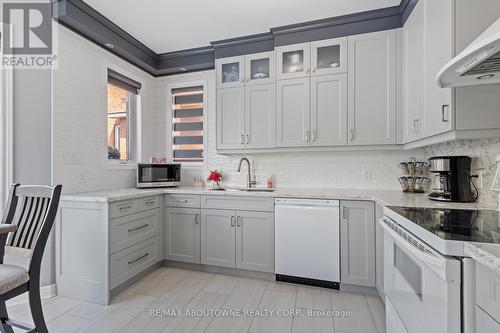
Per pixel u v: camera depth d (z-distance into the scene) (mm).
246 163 3123
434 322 918
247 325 1732
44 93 2139
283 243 2342
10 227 1306
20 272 1327
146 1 2193
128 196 2227
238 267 2502
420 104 1865
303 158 2916
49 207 1442
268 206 2410
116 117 3000
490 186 1556
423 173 2434
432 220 1181
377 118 2348
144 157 3266
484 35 1014
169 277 2502
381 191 2457
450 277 828
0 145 2000
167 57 3209
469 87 1381
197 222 2650
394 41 2295
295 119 2594
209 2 2205
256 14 2381
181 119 3428
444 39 1440
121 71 2891
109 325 1729
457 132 1413
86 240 2068
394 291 1379
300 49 2568
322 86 2502
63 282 2129
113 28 2539
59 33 2189
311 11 2336
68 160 2268
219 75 2902
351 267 2160
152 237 2588
